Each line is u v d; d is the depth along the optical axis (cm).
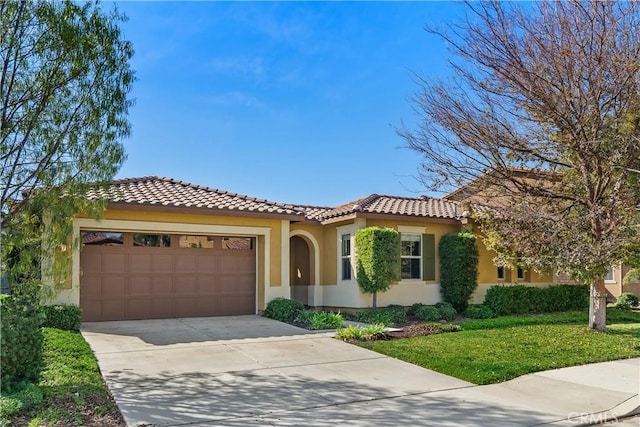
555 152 1268
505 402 730
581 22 1121
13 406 601
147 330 1286
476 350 1072
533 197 1312
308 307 1905
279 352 1048
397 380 843
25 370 695
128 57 821
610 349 1114
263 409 675
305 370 902
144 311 1480
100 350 1039
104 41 787
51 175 764
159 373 860
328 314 1441
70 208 777
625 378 874
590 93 1128
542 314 1797
